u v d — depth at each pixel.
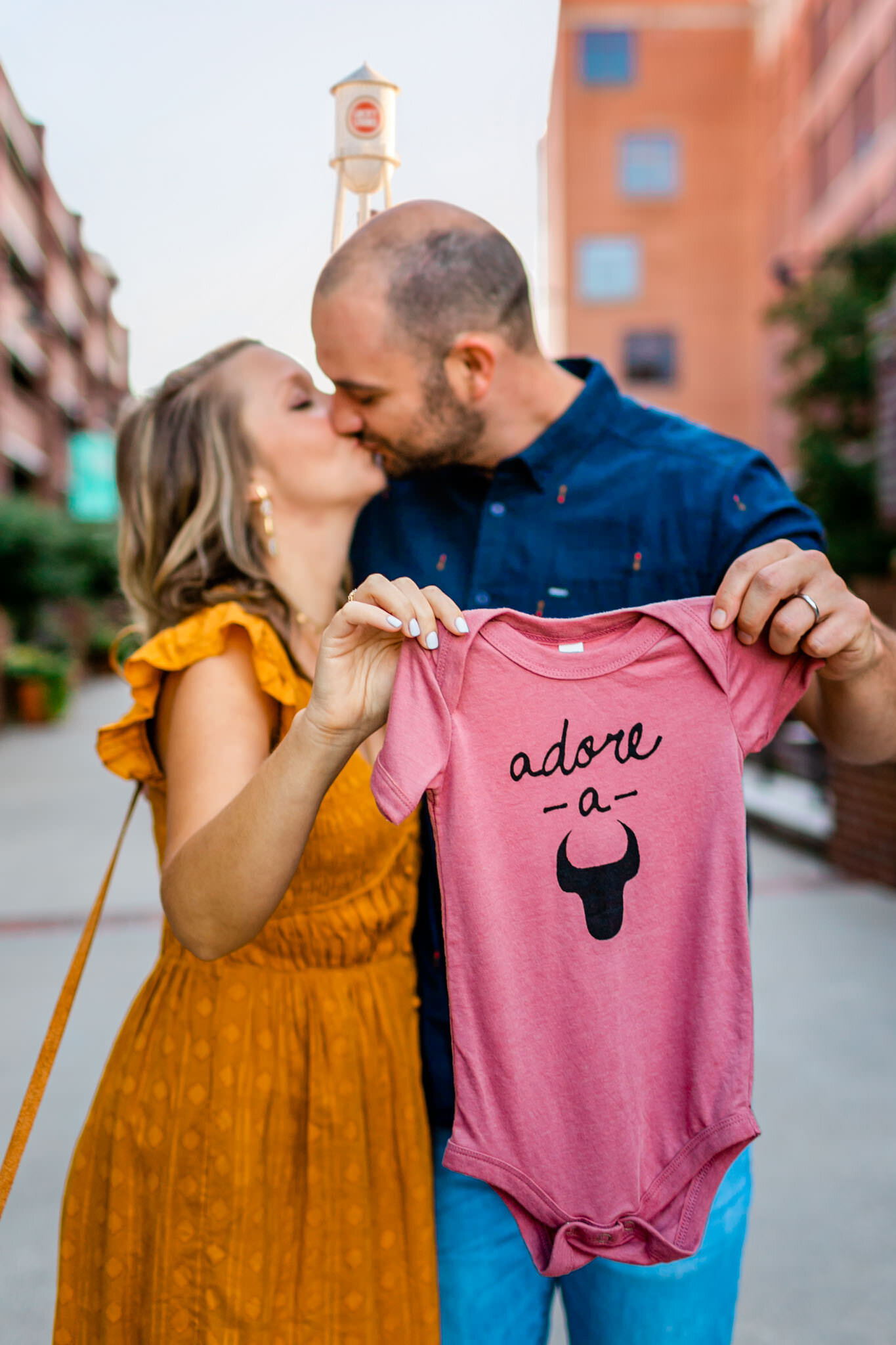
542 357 1.57
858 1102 3.34
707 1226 1.37
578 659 1.27
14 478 24.58
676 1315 1.36
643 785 1.29
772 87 25.36
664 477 1.52
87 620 23.23
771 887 5.70
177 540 1.53
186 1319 1.33
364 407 1.52
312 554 1.63
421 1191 1.43
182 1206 1.35
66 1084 3.47
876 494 14.94
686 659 1.28
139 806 8.45
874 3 20.05
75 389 27.56
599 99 26.33
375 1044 1.42
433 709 1.20
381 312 1.42
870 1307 2.44
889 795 5.54
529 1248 1.29
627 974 1.29
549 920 1.28
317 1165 1.37
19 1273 2.59
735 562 1.26
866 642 1.25
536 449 1.52
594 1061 1.27
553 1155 1.27
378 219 1.46
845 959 4.56
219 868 1.17
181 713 1.35
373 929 1.43
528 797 1.27
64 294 23.16
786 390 18.42
